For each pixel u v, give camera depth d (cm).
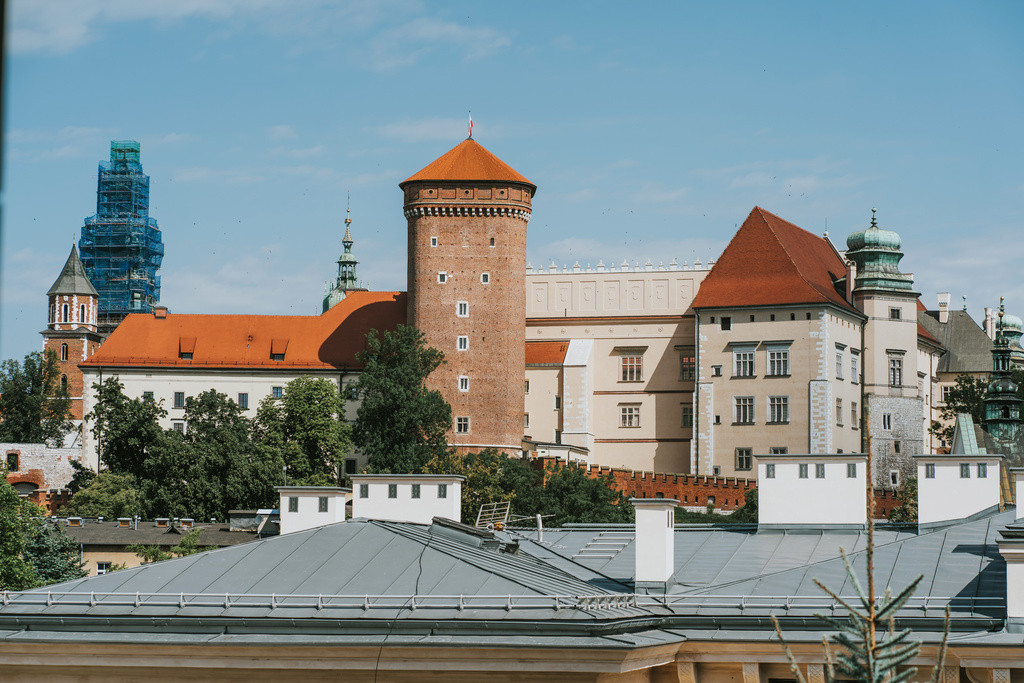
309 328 16388
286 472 13888
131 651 3066
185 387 15975
